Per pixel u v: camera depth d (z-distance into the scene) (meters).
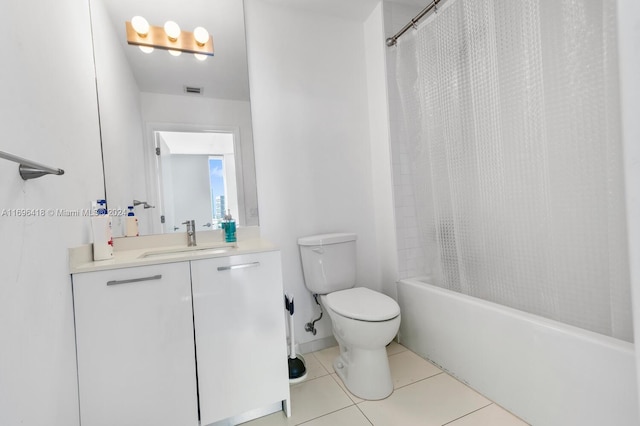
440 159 1.72
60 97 1.04
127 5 1.60
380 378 1.41
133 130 1.60
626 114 0.60
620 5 0.60
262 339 1.27
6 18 0.73
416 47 1.79
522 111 1.29
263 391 1.27
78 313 1.02
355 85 2.12
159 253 1.44
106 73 1.54
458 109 1.58
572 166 1.16
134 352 1.08
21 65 0.79
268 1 1.87
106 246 1.20
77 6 1.28
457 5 1.54
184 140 1.70
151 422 1.10
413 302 1.82
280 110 1.90
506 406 1.27
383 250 2.12
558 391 1.07
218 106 1.76
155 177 1.64
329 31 2.05
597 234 1.12
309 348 1.93
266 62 1.87
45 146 0.90
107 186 1.53
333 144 2.05
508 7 1.32
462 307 1.47
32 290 0.77
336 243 1.77
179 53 1.70
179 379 1.14
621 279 1.03
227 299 1.21
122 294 1.07
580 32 1.09
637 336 0.61
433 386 1.47
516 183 1.35
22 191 0.75
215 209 1.74
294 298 1.91
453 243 1.70
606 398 0.95
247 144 1.81
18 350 0.69
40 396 0.78
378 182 2.12
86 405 1.03
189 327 1.15
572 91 1.13
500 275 1.46
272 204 1.88
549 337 1.10
